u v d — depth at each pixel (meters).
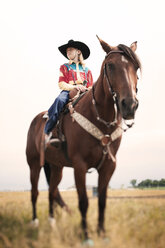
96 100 3.39
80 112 3.51
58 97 3.96
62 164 4.11
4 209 4.66
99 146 3.30
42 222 3.90
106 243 2.94
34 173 4.52
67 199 6.28
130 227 3.44
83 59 4.67
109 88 3.20
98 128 3.33
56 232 3.20
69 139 3.49
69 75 4.21
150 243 3.05
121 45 3.32
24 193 7.70
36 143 4.42
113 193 6.93
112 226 3.37
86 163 3.35
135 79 3.18
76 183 3.29
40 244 2.88
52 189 4.45
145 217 3.90
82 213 3.22
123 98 2.99
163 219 3.88
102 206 3.32
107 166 3.36
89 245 2.92
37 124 4.59
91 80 4.38
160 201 5.22
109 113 3.32
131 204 4.95
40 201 6.07
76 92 3.96
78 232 3.12
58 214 4.28
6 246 2.95
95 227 3.50
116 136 3.40
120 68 3.12
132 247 2.89
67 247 2.86
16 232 3.32
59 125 3.77
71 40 4.55
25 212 4.62
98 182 3.40
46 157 4.24
